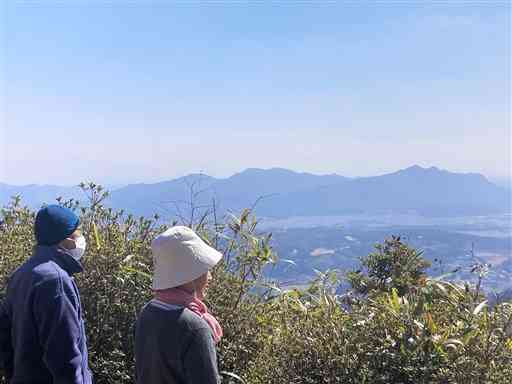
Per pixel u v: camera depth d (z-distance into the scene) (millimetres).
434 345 3562
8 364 3412
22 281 3244
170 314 2770
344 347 3762
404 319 3742
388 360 3580
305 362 3881
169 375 2719
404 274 5004
